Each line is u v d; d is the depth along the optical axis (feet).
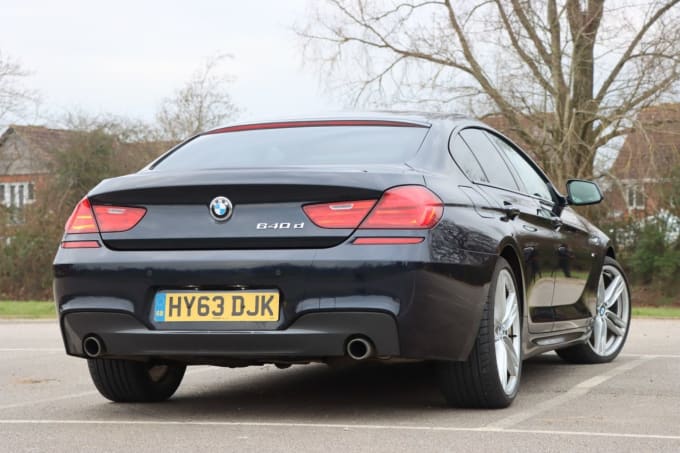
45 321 49.98
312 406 17.63
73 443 13.88
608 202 93.86
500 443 13.55
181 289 15.38
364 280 14.62
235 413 16.92
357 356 14.84
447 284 15.08
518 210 18.62
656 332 36.94
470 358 16.33
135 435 14.55
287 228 14.97
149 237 15.55
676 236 99.30
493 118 89.30
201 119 128.57
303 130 17.92
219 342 15.19
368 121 17.98
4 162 124.98
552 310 20.66
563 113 86.07
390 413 16.61
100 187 16.28
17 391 20.54
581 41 85.61
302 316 14.83
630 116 83.76
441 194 15.62
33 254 115.85
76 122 127.65
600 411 16.69
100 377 17.83
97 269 15.69
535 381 21.34
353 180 14.96
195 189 15.31
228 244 15.19
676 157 85.81
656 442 13.60
